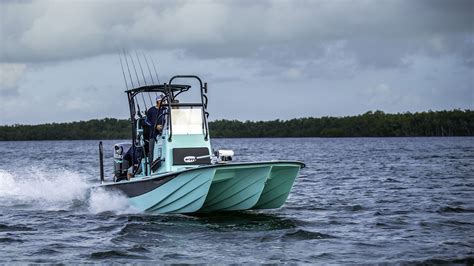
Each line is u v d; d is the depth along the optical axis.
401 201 25.72
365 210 22.97
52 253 15.74
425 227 19.02
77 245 16.62
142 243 16.73
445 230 18.52
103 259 15.09
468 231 18.34
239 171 19.03
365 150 98.12
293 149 107.94
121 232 18.12
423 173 42.62
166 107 21.11
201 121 20.77
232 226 18.97
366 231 18.47
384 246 16.28
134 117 21.91
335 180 37.25
